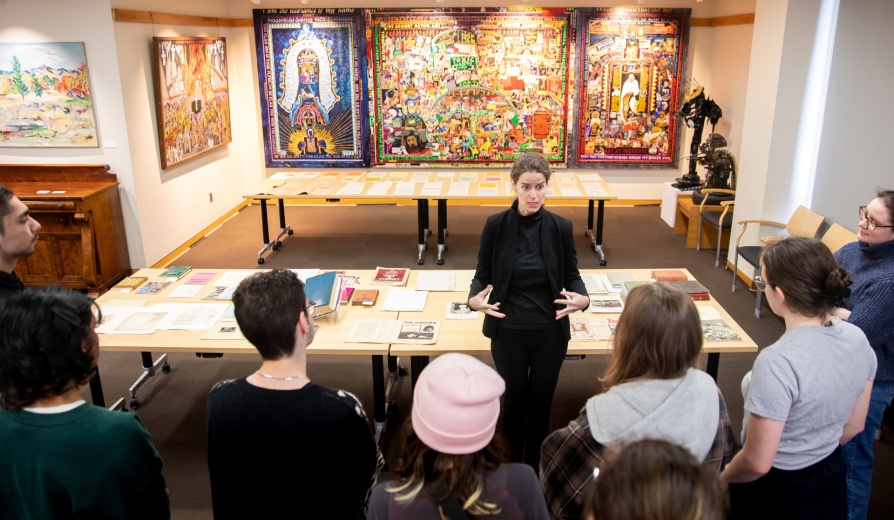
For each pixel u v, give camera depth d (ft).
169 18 21.86
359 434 5.53
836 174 16.99
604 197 20.54
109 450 4.98
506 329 9.01
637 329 4.97
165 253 22.08
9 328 4.84
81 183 19.43
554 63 27.35
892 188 16.16
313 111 28.19
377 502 4.44
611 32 26.94
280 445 5.25
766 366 5.86
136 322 11.16
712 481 3.09
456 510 4.26
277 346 5.35
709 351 10.12
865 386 6.31
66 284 18.92
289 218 27.66
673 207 25.25
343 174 24.07
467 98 27.86
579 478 5.12
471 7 26.78
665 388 4.92
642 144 28.30
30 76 18.94
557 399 13.17
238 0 27.20
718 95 26.55
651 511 2.93
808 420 5.99
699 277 20.30
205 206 25.32
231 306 11.86
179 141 22.54
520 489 4.52
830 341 5.88
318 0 27.04
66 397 5.11
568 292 8.71
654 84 27.55
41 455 4.92
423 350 10.19
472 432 4.21
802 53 17.39
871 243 8.73
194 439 12.03
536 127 28.19
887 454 11.31
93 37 18.65
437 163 28.78
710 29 27.09
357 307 11.82
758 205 19.03
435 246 23.67
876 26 15.66
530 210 8.58
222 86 26.25
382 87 27.81
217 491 5.51
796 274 5.81
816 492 6.27
